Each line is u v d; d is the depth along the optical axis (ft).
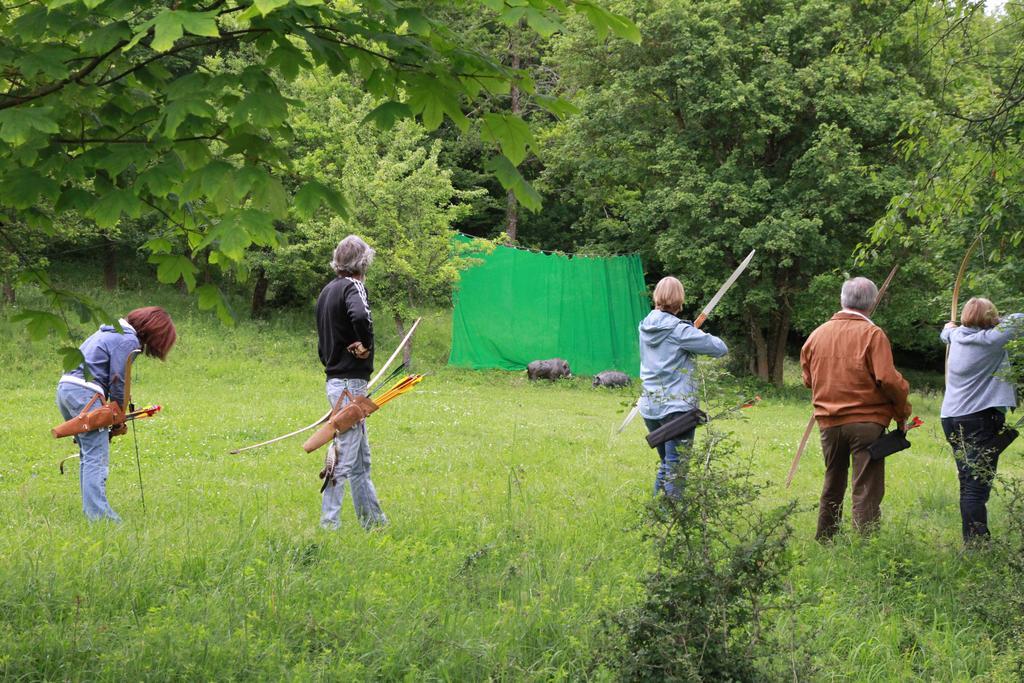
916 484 30.09
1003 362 20.20
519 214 126.52
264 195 9.03
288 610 13.30
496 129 9.79
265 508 22.72
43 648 11.68
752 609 10.71
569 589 14.99
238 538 17.43
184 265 11.89
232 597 13.47
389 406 51.98
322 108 80.43
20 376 61.62
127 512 22.06
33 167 9.91
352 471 20.02
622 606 13.60
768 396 80.23
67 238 57.36
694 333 20.97
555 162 98.84
